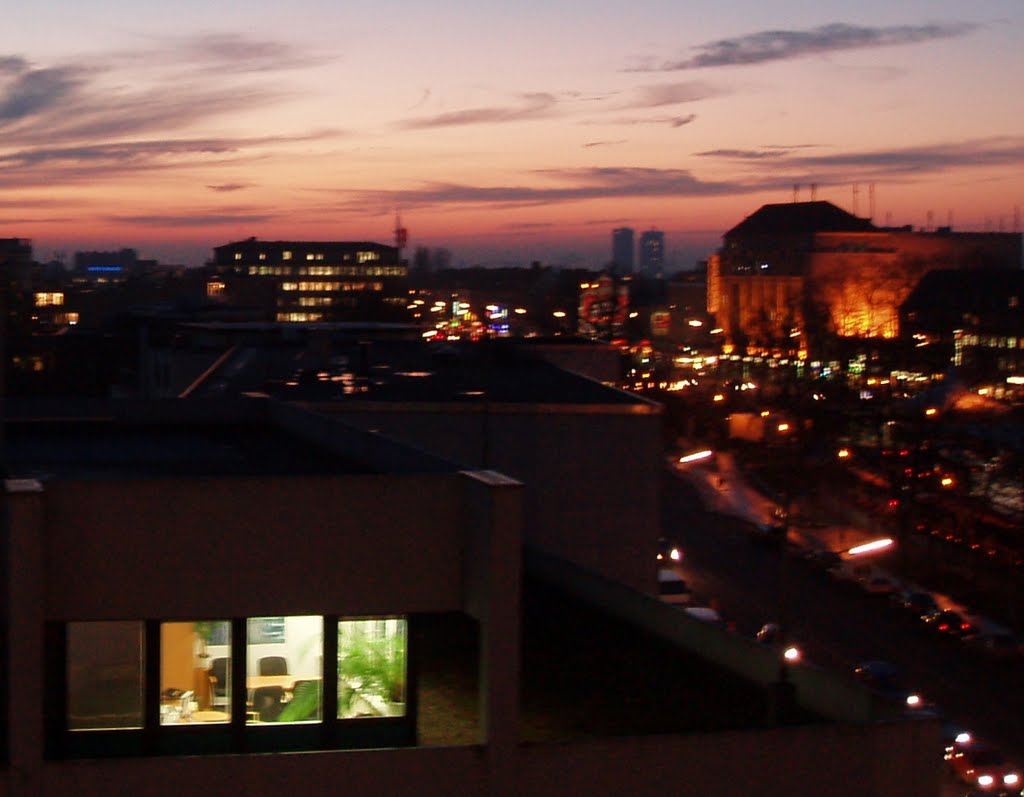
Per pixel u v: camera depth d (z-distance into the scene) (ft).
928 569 228.02
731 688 64.69
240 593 48.85
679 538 262.26
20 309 563.48
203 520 48.47
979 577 221.05
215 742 49.70
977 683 169.78
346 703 50.85
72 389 338.75
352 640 50.57
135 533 48.01
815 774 51.31
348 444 78.64
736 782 50.52
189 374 224.53
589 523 127.85
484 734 48.34
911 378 368.27
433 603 50.14
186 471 73.77
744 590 220.23
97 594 47.83
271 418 96.89
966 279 582.35
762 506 296.71
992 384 338.95
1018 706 160.45
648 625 76.07
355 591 49.65
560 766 48.83
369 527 49.57
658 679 66.44
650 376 502.38
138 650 48.98
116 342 343.46
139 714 49.21
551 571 88.89
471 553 49.42
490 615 47.80
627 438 128.16
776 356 493.36
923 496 259.39
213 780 46.14
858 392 341.82
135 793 45.62
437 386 147.13
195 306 486.38
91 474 72.08
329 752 46.98
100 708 48.98
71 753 48.73
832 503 284.41
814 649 183.83
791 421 314.76
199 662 49.44
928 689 166.81
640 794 49.55
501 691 48.19
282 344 219.82
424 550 50.01
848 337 466.70
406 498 49.75
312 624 50.16
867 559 237.25
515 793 48.32
